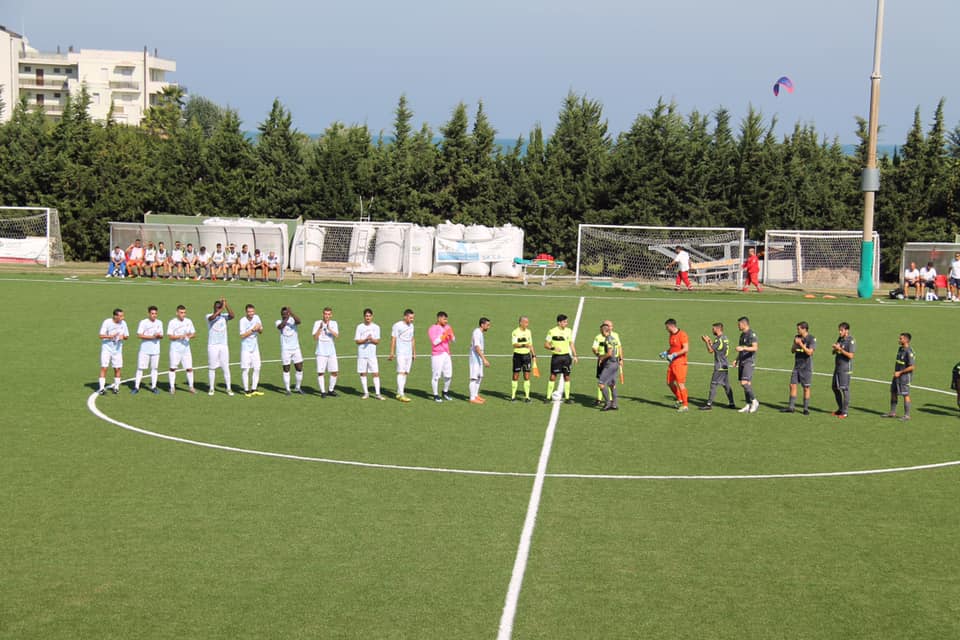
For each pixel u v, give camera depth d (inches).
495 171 2605.8
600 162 2509.8
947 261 1939.0
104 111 5866.1
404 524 599.8
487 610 474.6
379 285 2014.0
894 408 941.8
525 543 568.4
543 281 2058.3
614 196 2461.9
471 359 981.8
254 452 772.0
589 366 1218.6
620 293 1918.1
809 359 952.9
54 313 1556.3
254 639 441.7
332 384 1013.2
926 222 2358.5
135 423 868.0
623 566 534.9
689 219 2416.3
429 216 2583.7
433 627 455.5
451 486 685.3
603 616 470.0
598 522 609.3
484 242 2310.5
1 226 2504.9
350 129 2687.0
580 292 1930.4
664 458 773.3
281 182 2640.3
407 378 1119.0
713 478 716.0
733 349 1362.0
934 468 751.7
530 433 853.8
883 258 2351.1
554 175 2513.5
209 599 484.4
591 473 725.9
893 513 635.5
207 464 733.9
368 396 1007.0
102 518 603.5
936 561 547.8
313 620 461.7
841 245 2300.7
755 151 2413.9
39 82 5812.0
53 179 2519.7
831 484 703.7
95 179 2517.2
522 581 511.2
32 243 2340.1
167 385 1055.0
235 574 516.1
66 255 2529.5
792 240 2324.1
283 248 2288.4
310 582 506.6
